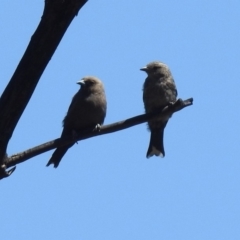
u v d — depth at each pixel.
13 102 8.71
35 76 8.69
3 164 9.55
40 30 8.52
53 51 8.65
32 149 10.21
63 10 8.41
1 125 8.83
